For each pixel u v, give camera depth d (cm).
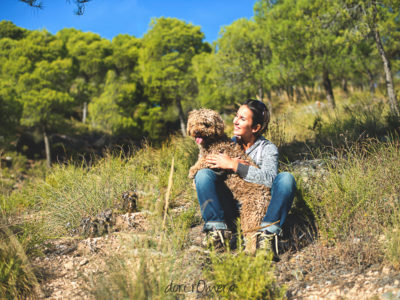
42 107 2081
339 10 1072
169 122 2947
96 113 2544
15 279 234
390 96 923
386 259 228
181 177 466
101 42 3281
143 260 220
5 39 2522
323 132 675
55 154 2447
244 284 196
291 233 284
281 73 1672
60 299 228
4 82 2155
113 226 348
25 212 454
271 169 257
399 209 271
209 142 262
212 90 2525
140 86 2952
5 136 2128
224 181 259
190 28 2761
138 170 502
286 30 1533
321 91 3288
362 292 196
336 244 252
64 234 368
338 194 305
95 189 421
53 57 2377
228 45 2288
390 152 386
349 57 1488
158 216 298
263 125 278
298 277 226
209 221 253
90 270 271
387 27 1112
